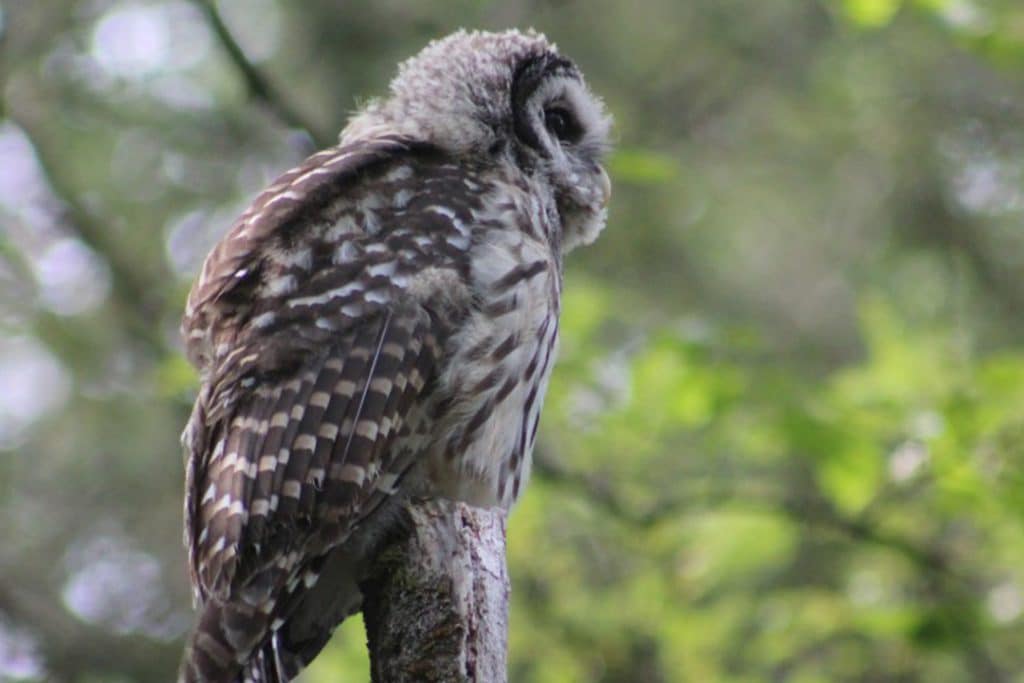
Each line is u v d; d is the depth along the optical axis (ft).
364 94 53.98
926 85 57.77
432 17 54.49
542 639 45.68
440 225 25.40
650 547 45.47
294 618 25.63
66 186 57.52
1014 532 41.57
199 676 21.63
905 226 58.18
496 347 24.90
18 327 57.36
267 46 57.21
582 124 30.48
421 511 22.71
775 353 50.21
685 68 58.18
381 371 23.82
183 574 58.13
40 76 59.52
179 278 55.88
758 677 44.88
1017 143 57.93
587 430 44.34
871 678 44.91
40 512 58.44
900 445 41.42
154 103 59.82
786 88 58.34
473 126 28.27
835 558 47.88
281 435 23.08
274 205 25.40
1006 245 57.98
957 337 49.52
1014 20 42.19
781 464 46.62
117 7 59.67
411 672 22.17
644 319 47.14
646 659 46.06
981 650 43.68
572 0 54.29
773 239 58.44
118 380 57.67
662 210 56.70
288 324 23.99
